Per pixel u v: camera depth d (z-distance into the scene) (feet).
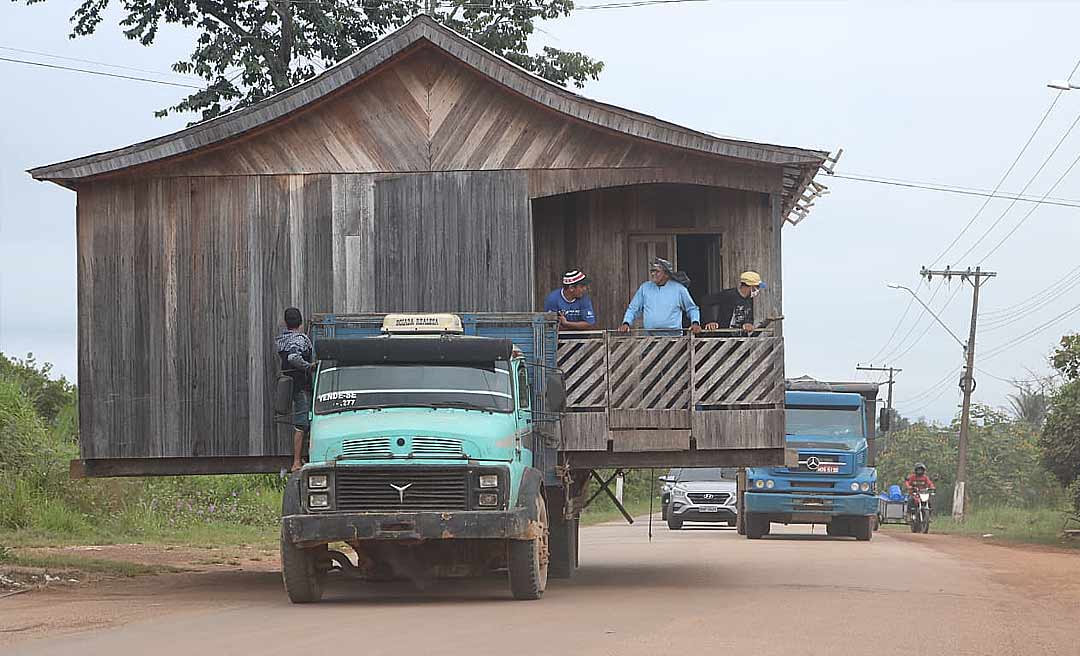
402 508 44.47
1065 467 105.29
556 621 38.40
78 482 95.30
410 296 60.70
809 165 59.82
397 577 51.01
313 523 43.78
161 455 59.67
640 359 57.41
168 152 59.72
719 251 66.95
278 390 49.29
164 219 60.70
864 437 100.58
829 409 100.48
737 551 79.25
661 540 96.02
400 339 49.16
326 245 60.95
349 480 44.62
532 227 62.13
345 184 61.16
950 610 43.34
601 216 68.18
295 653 31.40
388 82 61.57
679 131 59.31
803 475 97.40
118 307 60.34
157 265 60.49
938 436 239.91
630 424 56.80
